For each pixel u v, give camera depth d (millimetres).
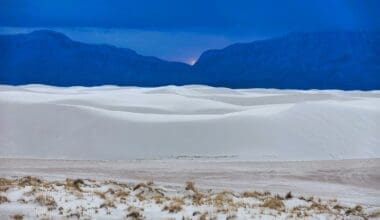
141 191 23828
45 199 19141
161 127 54219
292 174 36469
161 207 19328
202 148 51344
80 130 53406
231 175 35469
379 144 52438
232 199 22219
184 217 17516
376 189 31156
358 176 36188
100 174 34688
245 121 54781
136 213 17453
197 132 53469
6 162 41656
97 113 56281
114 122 54625
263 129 53531
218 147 51344
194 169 38219
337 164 42500
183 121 55281
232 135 52875
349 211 20297
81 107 57531
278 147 50875
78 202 19516
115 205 19094
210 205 19859
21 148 50562
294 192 28906
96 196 21047
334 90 154875
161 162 43562
